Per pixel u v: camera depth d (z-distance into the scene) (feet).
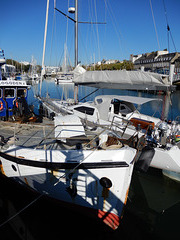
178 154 21.57
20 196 20.02
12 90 27.76
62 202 17.72
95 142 18.58
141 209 19.85
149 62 227.61
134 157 16.02
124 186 15.66
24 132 22.68
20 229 15.89
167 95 23.54
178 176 23.56
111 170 15.14
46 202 18.80
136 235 16.37
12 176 18.88
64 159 15.85
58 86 149.48
